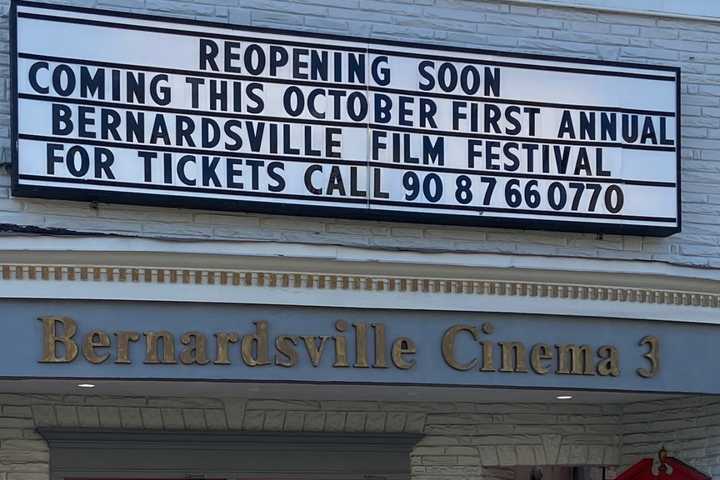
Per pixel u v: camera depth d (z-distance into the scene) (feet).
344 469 45.11
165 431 43.27
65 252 37.55
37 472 41.96
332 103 41.96
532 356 41.37
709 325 43.52
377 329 40.04
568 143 44.01
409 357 40.22
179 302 38.58
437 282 40.57
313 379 39.40
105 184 39.81
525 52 44.78
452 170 42.78
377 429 45.70
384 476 45.57
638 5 46.16
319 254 39.34
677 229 44.73
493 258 40.81
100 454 42.63
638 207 44.50
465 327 40.81
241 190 40.88
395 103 42.50
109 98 40.11
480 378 40.81
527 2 45.06
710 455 45.27
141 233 40.60
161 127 40.45
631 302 42.55
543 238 44.21
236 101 41.16
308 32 41.98
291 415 44.70
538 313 41.55
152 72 40.55
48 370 37.52
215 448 43.75
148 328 38.29
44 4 39.81
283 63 41.70
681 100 46.29
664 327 42.98
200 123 40.78
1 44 39.96
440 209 42.52
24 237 37.37
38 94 39.50
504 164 43.32
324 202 41.52
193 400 43.68
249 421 44.21
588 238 44.70
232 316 38.93
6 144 39.65
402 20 43.80
